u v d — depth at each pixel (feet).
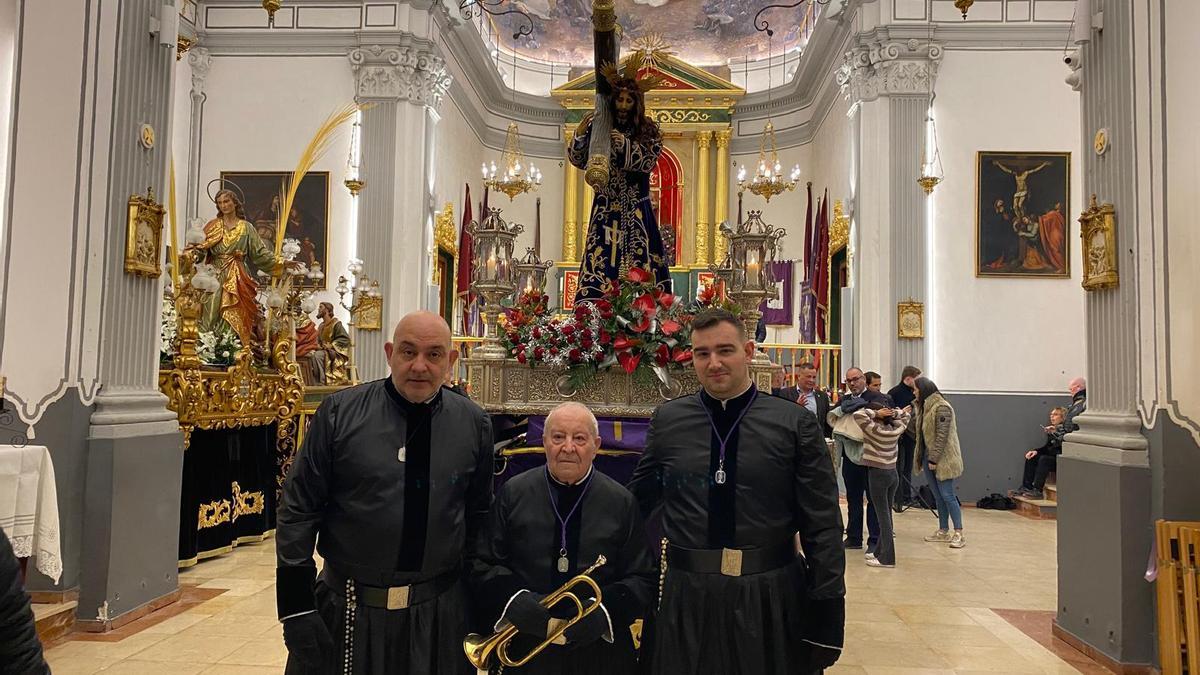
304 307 28.76
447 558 9.15
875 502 24.12
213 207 45.27
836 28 45.85
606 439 15.06
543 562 9.89
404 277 44.24
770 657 9.35
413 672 8.81
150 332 18.70
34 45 16.97
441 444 9.24
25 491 14.38
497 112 63.57
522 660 9.48
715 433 9.80
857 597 20.44
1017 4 38.91
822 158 54.44
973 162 38.88
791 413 9.76
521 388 15.89
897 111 39.11
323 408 9.28
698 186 63.31
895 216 38.75
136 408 17.81
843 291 41.52
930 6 39.22
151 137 18.65
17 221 16.71
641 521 10.16
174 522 18.89
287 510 8.86
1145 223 15.28
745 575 9.44
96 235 16.98
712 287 16.05
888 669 15.21
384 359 43.04
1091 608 15.90
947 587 21.54
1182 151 15.20
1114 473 15.14
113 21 17.43
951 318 38.40
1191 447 14.65
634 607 9.65
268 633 16.56
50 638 15.67
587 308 15.69
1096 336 16.78
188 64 45.27
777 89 60.95
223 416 23.16
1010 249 38.45
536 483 10.24
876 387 26.09
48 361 16.47
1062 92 38.83
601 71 15.98
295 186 38.55
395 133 44.50
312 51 45.44
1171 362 14.85
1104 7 16.70
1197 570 13.64
